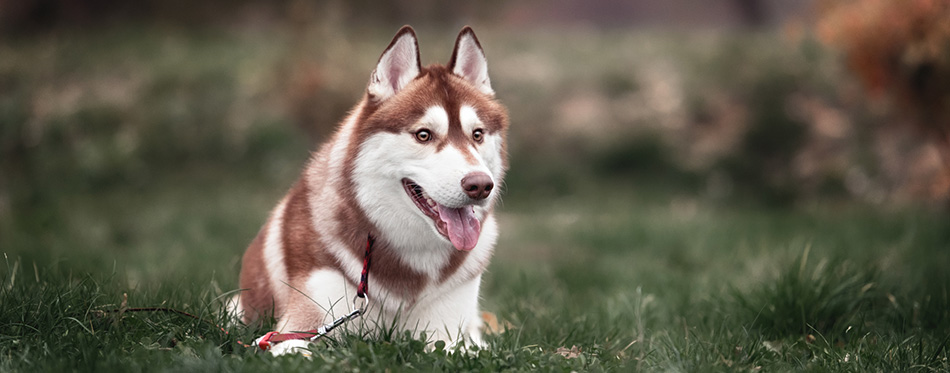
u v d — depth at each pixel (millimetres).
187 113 13438
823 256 5320
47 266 4652
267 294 3484
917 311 3918
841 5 6984
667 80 14531
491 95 3557
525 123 13867
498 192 3422
